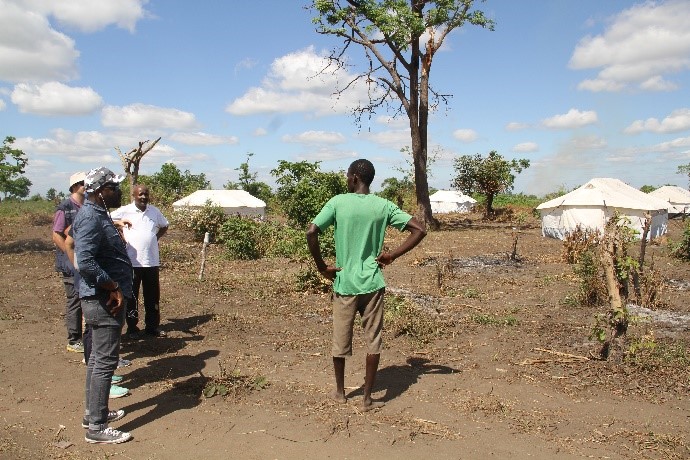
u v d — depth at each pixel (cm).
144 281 670
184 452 392
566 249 1502
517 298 962
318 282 966
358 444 404
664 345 652
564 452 394
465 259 1542
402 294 965
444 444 405
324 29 2669
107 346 407
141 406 470
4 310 807
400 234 2358
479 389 512
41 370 557
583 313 834
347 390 507
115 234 429
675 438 413
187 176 3653
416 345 647
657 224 2283
